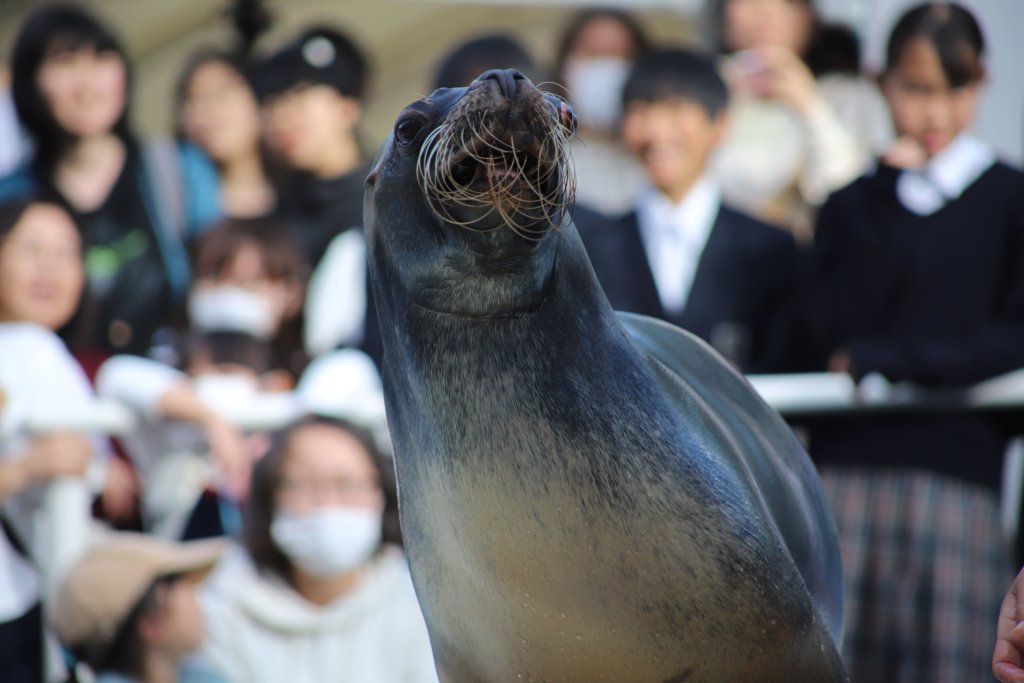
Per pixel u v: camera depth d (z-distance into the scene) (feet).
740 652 43.45
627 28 110.11
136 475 85.92
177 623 77.71
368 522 78.79
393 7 148.56
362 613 78.23
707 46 119.65
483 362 42.86
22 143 100.73
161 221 100.73
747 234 93.45
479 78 40.60
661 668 43.68
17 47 99.19
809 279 90.17
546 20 148.97
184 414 83.76
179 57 148.36
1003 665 43.19
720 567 42.86
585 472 42.42
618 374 43.62
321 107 101.65
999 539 81.51
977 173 86.33
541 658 44.27
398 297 44.37
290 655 77.30
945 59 86.22
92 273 95.61
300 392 87.04
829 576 53.11
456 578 44.65
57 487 80.33
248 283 91.61
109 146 100.53
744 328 92.63
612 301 91.61
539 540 42.73
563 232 43.65
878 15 122.93
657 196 93.76
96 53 99.40
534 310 42.68
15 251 88.74
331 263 98.07
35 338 86.07
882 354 82.94
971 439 82.53
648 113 92.68
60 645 78.43
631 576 42.65
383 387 46.93
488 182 40.60
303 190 101.55
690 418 45.06
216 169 106.22
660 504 42.63
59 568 79.56
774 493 49.06
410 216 43.42
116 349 94.94
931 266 84.79
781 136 109.29
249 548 79.51
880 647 79.82
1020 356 82.38
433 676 77.97
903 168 87.56
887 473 82.28
